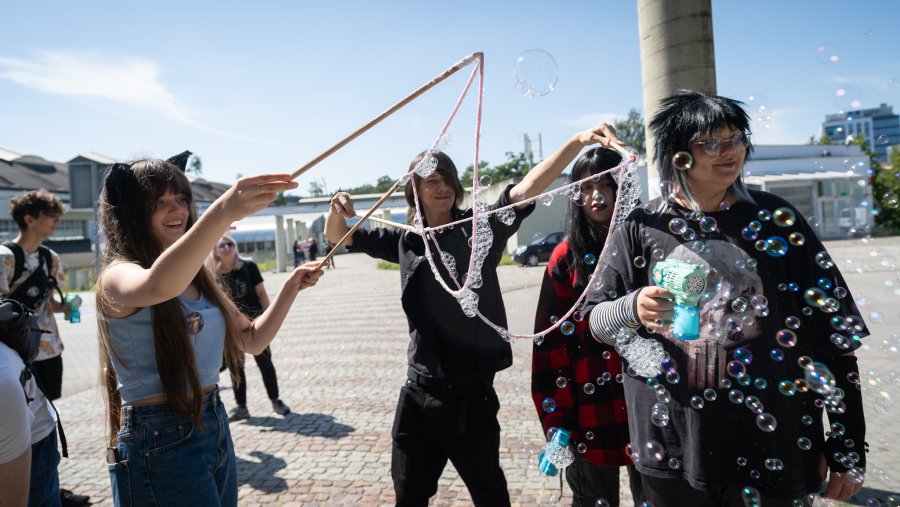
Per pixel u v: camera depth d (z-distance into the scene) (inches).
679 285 47.5
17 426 51.0
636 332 56.4
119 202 58.2
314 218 1577.3
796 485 51.3
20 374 57.5
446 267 71.6
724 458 52.1
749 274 53.3
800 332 53.3
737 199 56.2
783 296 53.6
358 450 134.6
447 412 72.3
